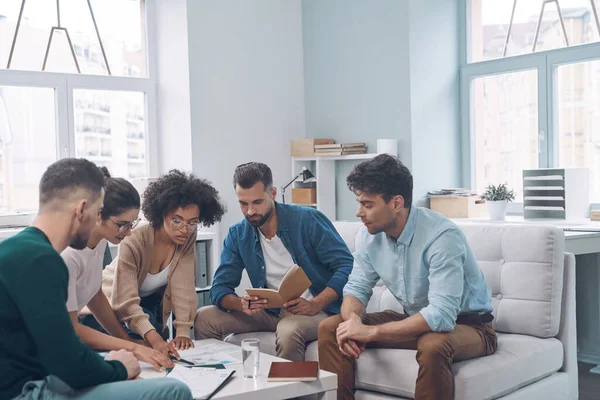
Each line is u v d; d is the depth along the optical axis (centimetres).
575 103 442
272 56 529
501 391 255
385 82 484
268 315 321
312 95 538
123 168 509
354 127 508
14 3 468
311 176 507
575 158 443
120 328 277
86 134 492
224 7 505
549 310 284
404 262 269
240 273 331
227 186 509
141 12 516
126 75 511
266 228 318
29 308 169
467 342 251
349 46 507
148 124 516
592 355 407
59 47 484
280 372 228
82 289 252
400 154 478
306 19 539
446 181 490
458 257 256
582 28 436
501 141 480
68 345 172
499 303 294
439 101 485
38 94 475
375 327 253
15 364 176
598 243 370
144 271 292
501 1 476
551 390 280
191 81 492
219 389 215
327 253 314
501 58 471
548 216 425
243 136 515
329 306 309
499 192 428
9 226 436
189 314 292
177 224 283
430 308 248
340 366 266
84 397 181
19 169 471
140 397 184
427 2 477
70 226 187
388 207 261
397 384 257
